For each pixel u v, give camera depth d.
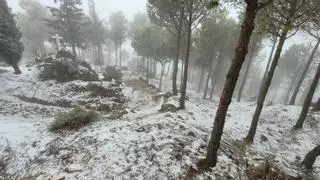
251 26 5.47
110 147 7.27
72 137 8.26
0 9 18.20
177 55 18.08
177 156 6.96
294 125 13.70
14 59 19.25
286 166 8.83
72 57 22.48
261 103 10.33
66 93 17.77
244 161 7.63
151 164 6.57
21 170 6.73
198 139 8.27
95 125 9.28
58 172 6.41
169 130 8.57
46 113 14.67
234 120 14.25
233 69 5.79
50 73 19.72
